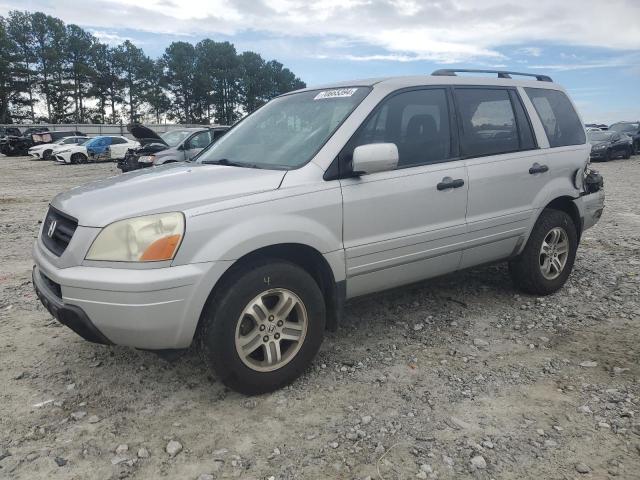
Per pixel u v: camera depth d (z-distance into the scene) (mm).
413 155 3830
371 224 3543
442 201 3902
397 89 3814
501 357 3723
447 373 3492
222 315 2975
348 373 3502
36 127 49312
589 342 3941
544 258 4840
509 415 2988
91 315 2855
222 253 2914
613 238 7410
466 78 4328
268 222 3080
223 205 2994
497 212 4305
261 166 3561
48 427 2898
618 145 24391
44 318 4465
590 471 2514
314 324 3346
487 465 2564
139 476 2514
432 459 2613
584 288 5141
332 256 3379
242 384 3119
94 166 26203
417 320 4395
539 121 4727
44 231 3418
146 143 15812
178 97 94938
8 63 76750
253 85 98750
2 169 24250
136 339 2869
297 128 3816
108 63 86875
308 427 2900
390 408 3076
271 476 2508
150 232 2824
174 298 2818
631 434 2789
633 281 5320
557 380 3377
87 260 2865
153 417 3004
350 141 3496
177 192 3074
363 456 2646
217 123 99188
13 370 3547
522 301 4801
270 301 3248
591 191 5234
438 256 3980
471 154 4164
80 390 3295
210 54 96125
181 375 3482
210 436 2824
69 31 83062
